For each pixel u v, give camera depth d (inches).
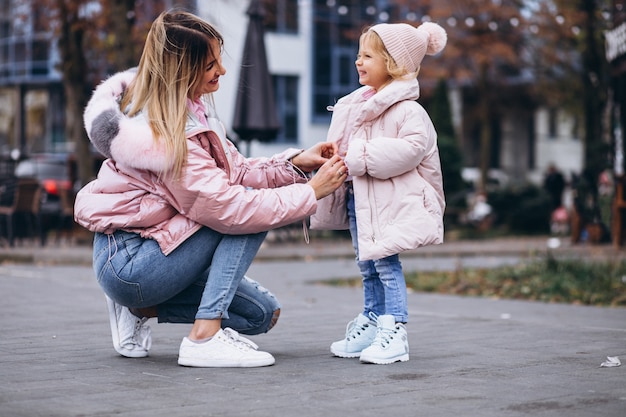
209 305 184.5
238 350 184.1
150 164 177.5
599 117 764.6
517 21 1138.0
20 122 1418.6
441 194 197.5
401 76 191.2
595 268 413.1
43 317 268.7
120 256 182.5
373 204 190.4
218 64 188.5
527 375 176.6
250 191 183.2
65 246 682.8
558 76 1226.6
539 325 259.8
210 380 170.1
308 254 619.8
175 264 182.2
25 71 1373.0
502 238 896.3
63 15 757.9
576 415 143.3
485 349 211.2
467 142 1657.2
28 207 660.7
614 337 233.3
